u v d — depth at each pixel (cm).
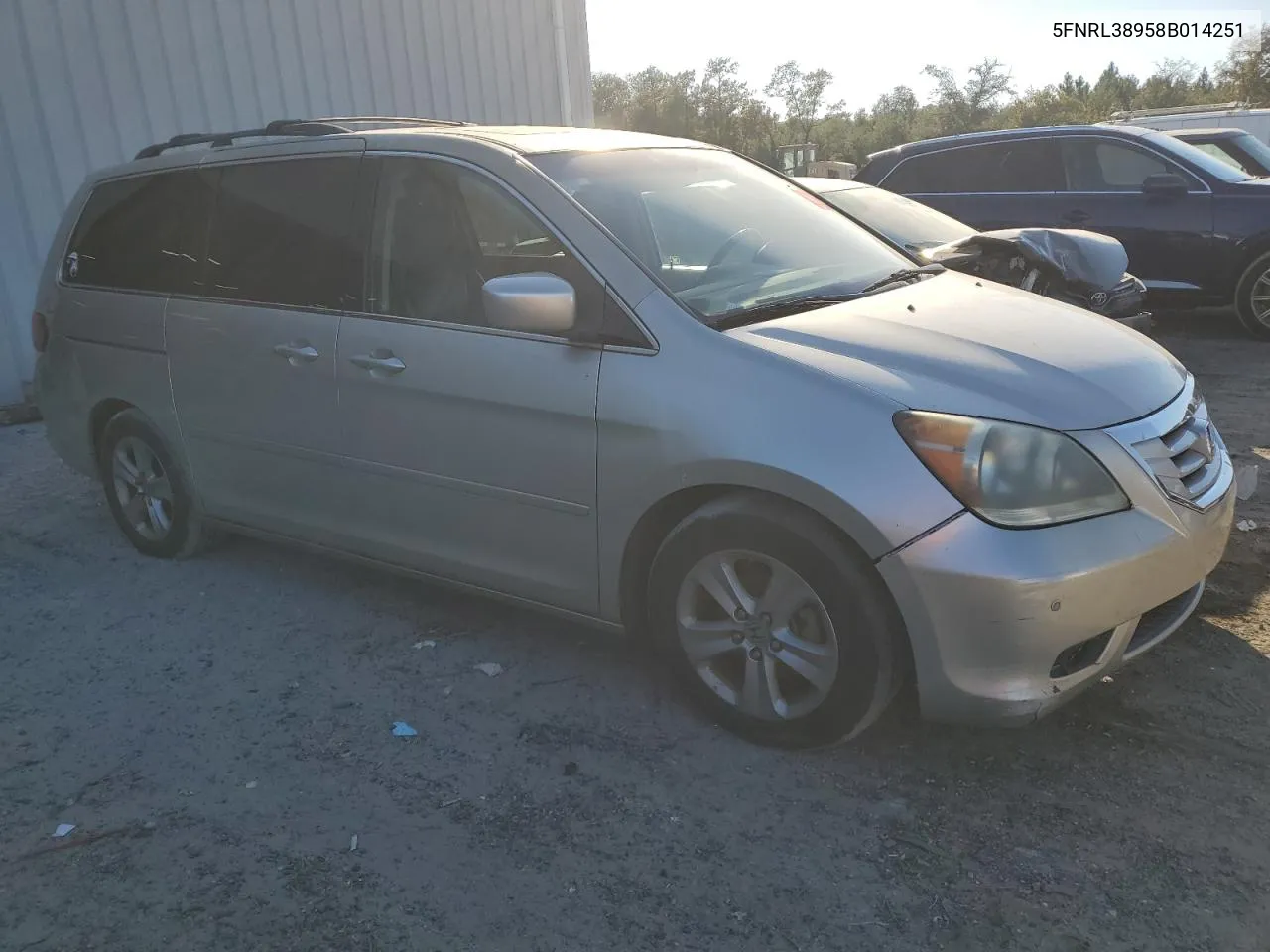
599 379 314
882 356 294
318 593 445
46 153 816
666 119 8412
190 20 897
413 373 356
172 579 468
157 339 447
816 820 280
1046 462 269
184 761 322
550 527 336
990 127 7462
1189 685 335
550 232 337
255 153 423
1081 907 245
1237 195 869
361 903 256
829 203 438
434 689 359
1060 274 693
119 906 258
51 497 597
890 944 237
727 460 288
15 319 810
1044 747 307
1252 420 635
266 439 414
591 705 343
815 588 284
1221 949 230
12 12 790
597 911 250
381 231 376
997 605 261
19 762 325
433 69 1105
